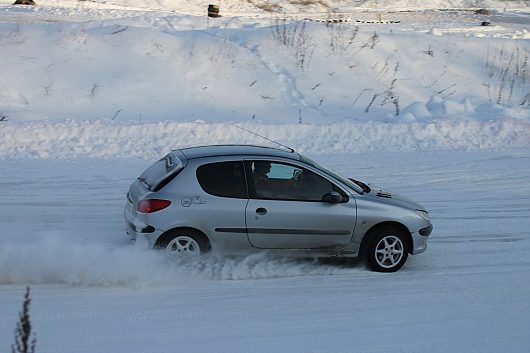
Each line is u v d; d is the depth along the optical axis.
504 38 26.91
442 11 44.28
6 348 5.54
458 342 5.97
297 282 7.50
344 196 7.79
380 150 15.37
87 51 21.78
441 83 22.84
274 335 6.00
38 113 18.05
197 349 5.65
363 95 21.20
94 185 11.77
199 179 7.53
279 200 7.62
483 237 9.59
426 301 7.02
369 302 6.94
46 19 27.11
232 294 7.05
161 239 7.37
